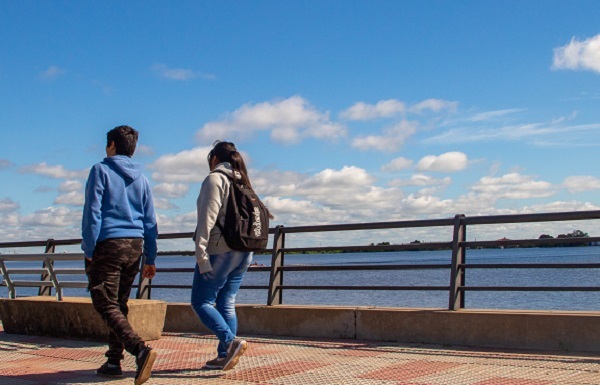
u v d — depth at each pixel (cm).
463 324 704
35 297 909
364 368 581
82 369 619
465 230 770
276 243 889
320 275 6844
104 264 542
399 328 745
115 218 549
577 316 645
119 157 560
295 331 823
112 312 535
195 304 565
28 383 554
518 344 671
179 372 584
